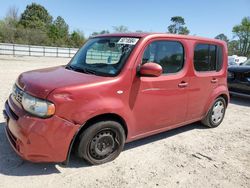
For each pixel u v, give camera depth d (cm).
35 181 329
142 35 402
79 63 432
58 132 319
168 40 426
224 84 567
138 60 381
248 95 841
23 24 6281
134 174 362
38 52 3044
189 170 386
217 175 379
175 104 449
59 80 344
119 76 364
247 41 6775
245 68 846
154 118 421
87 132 348
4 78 1054
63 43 5616
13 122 334
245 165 416
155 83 404
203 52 496
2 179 327
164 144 470
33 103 320
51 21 7219
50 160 328
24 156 323
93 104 337
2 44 2819
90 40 475
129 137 398
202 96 509
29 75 381
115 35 433
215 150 463
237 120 659
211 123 567
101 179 344
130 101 378
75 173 352
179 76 444
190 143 484
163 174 369
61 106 317
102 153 374
